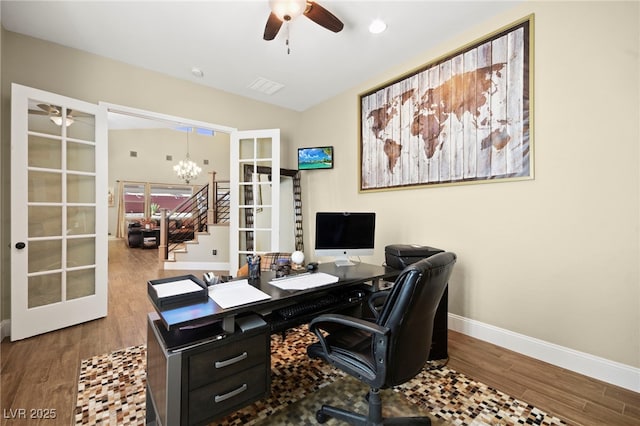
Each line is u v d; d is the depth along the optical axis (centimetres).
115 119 722
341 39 258
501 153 224
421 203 284
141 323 272
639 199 168
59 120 256
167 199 1072
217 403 117
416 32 247
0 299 235
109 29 242
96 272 277
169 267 546
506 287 224
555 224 199
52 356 209
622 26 173
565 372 192
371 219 231
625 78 172
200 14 223
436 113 267
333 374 192
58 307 253
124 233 912
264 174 401
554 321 201
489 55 229
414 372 124
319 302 171
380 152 324
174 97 329
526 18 209
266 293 149
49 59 258
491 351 221
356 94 355
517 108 215
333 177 392
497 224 229
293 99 400
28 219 240
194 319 112
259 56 286
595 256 183
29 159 244
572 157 192
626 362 173
